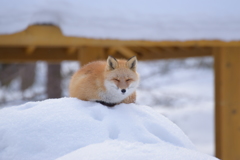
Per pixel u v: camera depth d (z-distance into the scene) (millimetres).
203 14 10625
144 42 10469
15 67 24656
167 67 31703
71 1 9711
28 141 4691
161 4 10539
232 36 10703
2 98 21281
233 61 11398
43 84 26516
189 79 31672
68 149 4609
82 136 4793
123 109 5680
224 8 10859
